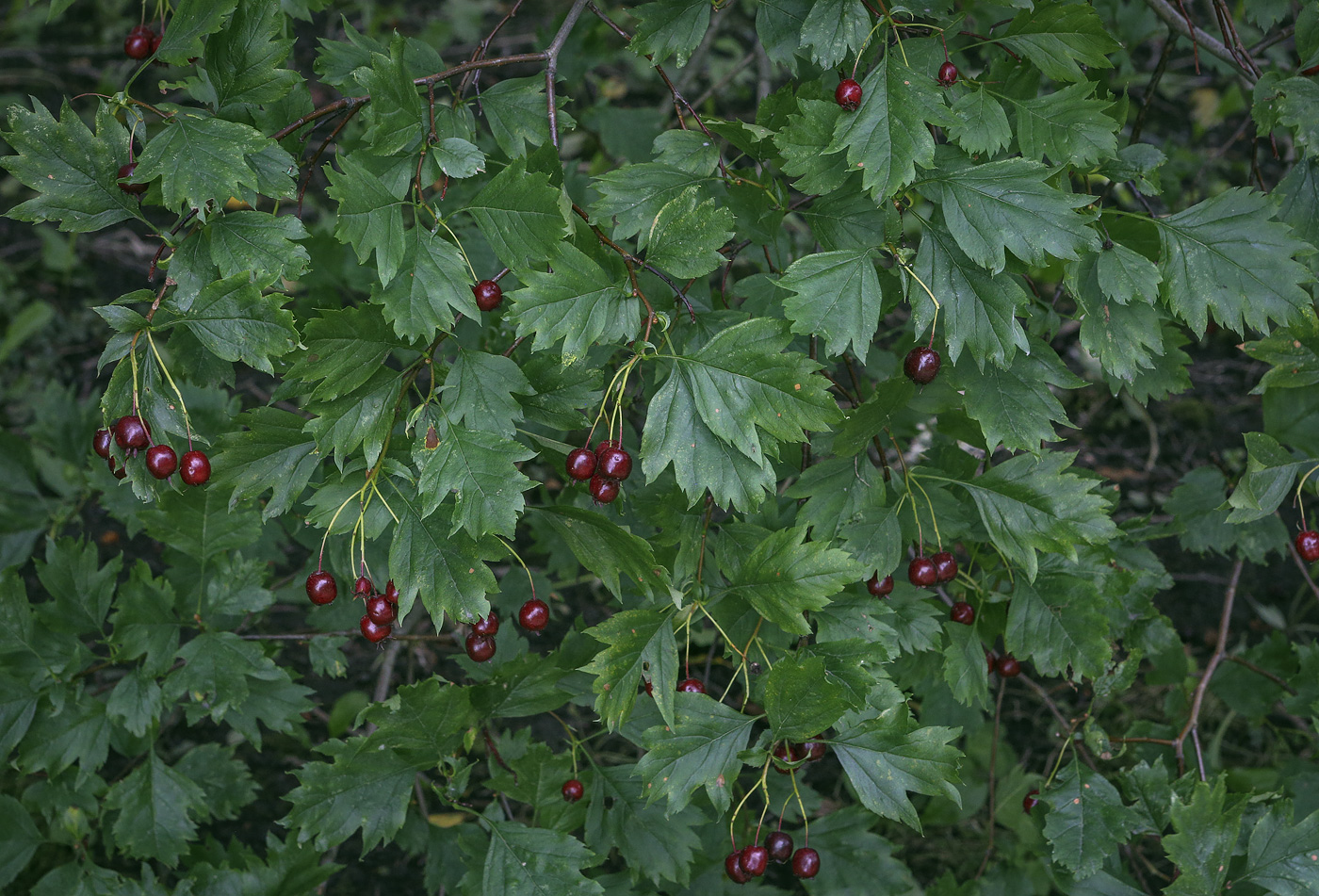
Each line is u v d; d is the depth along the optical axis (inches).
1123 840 46.5
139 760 63.6
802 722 42.3
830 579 42.0
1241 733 67.5
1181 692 53.7
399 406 42.0
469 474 40.8
